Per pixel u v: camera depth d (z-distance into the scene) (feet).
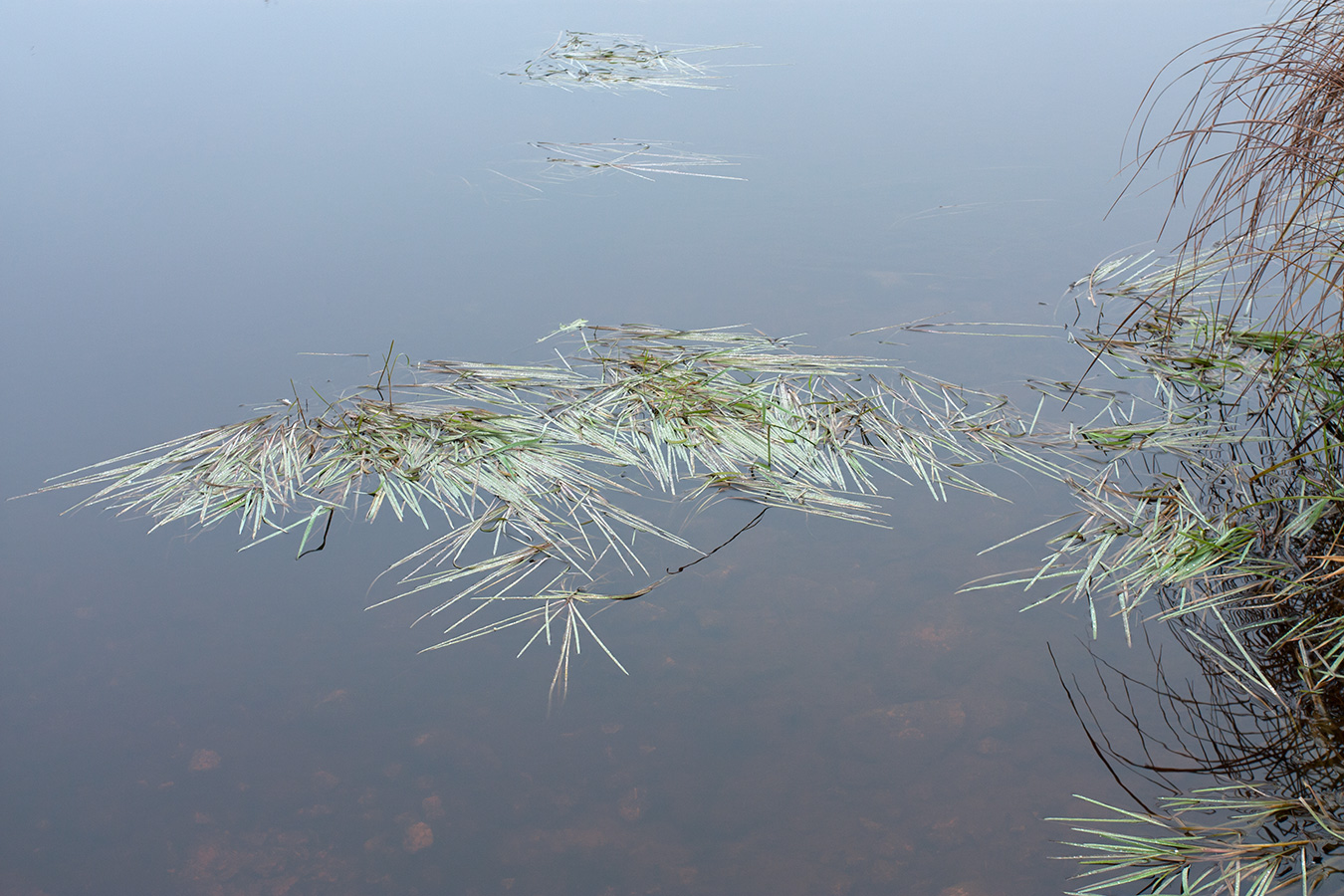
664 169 12.75
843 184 12.45
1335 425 9.84
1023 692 9.31
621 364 10.67
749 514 9.99
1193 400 10.30
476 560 9.82
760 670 9.44
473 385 10.58
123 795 9.18
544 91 15.43
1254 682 9.24
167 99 15.19
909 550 9.82
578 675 9.45
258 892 8.97
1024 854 8.94
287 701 9.41
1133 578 9.55
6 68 16.78
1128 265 11.32
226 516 10.09
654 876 8.96
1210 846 8.84
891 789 9.11
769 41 17.74
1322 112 9.64
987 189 12.28
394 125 14.01
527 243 11.90
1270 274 10.85
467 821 9.09
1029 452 10.17
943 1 20.44
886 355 10.78
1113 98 14.03
